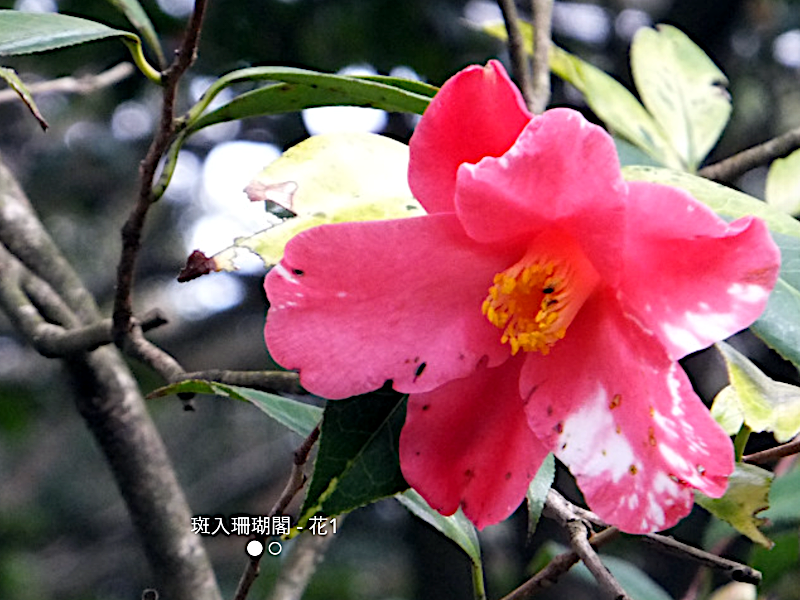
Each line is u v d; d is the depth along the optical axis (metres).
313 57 0.96
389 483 0.44
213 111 0.47
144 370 1.28
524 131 0.40
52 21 0.46
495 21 0.60
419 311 0.42
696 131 0.57
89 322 0.62
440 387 0.43
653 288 0.41
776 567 0.62
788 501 0.60
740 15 1.13
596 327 0.42
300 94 0.47
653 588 0.67
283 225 0.44
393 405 0.44
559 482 0.89
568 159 0.40
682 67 0.58
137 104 1.34
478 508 0.43
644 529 0.41
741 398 0.44
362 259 0.42
